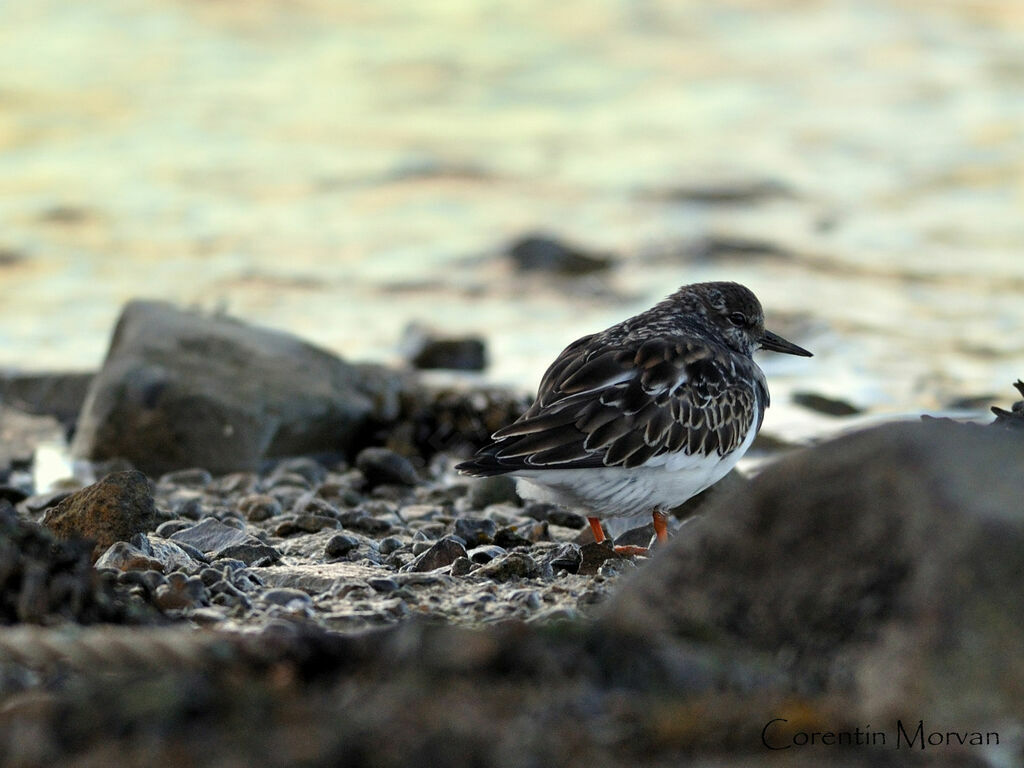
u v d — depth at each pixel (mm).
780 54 36125
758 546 5035
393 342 18203
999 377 15961
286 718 4473
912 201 25609
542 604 6766
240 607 6688
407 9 38125
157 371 12781
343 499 11023
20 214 23391
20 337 17938
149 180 25609
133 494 8062
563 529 10055
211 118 29547
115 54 33312
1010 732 4402
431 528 9656
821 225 24219
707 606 5031
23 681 5141
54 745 4434
